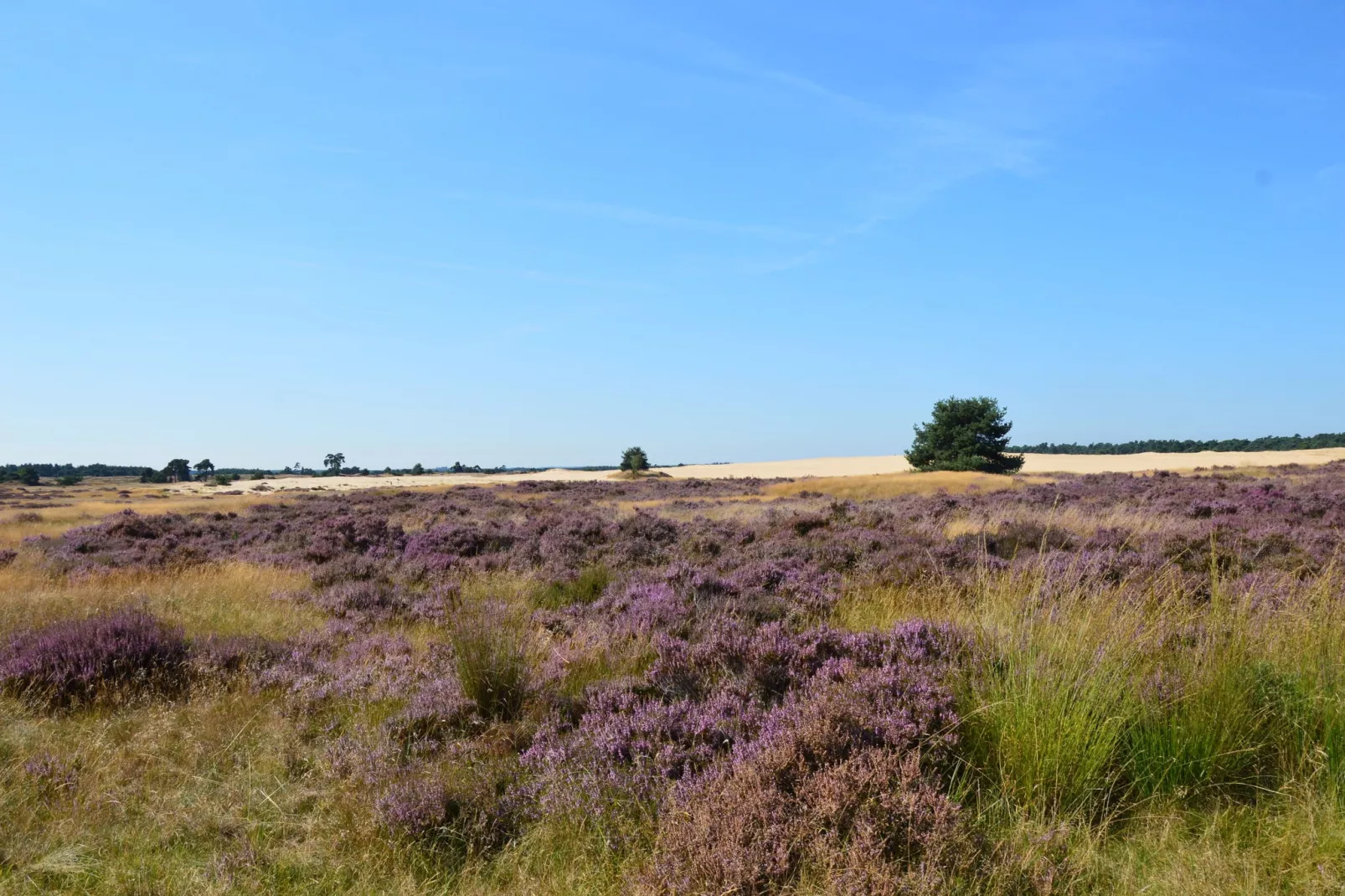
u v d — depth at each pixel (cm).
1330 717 409
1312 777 374
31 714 543
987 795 375
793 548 1188
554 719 499
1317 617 490
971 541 1225
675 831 330
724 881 295
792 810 330
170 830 385
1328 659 450
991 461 6588
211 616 884
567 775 407
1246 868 313
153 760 468
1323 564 896
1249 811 363
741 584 904
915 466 7025
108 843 374
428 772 437
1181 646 483
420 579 1187
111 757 468
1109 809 372
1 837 369
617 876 333
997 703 409
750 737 430
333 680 614
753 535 1509
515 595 998
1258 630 482
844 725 388
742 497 3806
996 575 758
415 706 533
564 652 646
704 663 552
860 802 329
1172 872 314
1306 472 3828
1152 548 1062
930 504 2273
